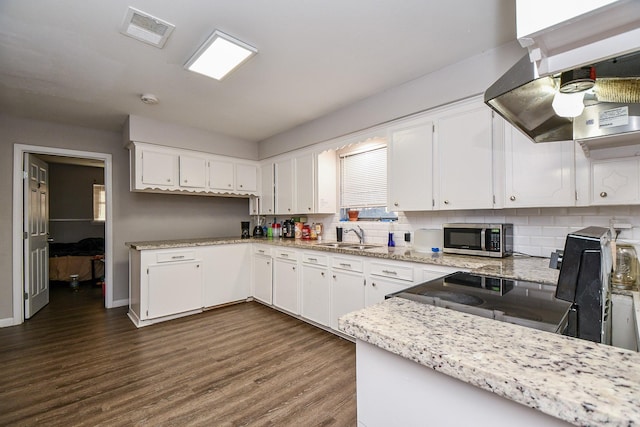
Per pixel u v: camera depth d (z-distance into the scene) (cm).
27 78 236
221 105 296
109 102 286
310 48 198
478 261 197
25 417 164
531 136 145
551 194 182
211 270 356
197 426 157
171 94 269
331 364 222
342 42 192
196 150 373
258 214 443
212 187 389
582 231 99
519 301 109
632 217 175
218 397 182
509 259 204
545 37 63
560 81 91
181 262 331
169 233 409
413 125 251
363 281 255
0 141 313
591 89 97
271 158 416
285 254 338
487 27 178
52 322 319
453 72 221
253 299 396
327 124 323
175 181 356
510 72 93
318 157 347
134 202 387
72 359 232
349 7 160
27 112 310
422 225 279
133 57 207
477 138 213
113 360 230
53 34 181
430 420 66
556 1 58
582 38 61
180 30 178
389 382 73
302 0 154
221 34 180
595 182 167
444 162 231
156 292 312
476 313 95
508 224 216
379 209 328
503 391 50
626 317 117
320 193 348
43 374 209
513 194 196
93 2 154
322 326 295
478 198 212
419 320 79
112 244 373
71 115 320
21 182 324
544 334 69
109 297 372
